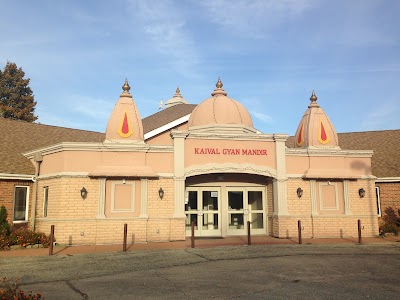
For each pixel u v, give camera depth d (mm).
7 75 51250
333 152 19391
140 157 17328
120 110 17953
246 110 21406
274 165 18688
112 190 16922
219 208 19156
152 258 12664
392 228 19766
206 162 17922
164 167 17531
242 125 20188
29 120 50844
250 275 10016
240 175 19547
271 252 13867
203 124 20312
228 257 12812
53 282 9328
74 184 16484
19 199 18531
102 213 16531
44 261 12188
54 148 17219
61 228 16094
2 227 15406
